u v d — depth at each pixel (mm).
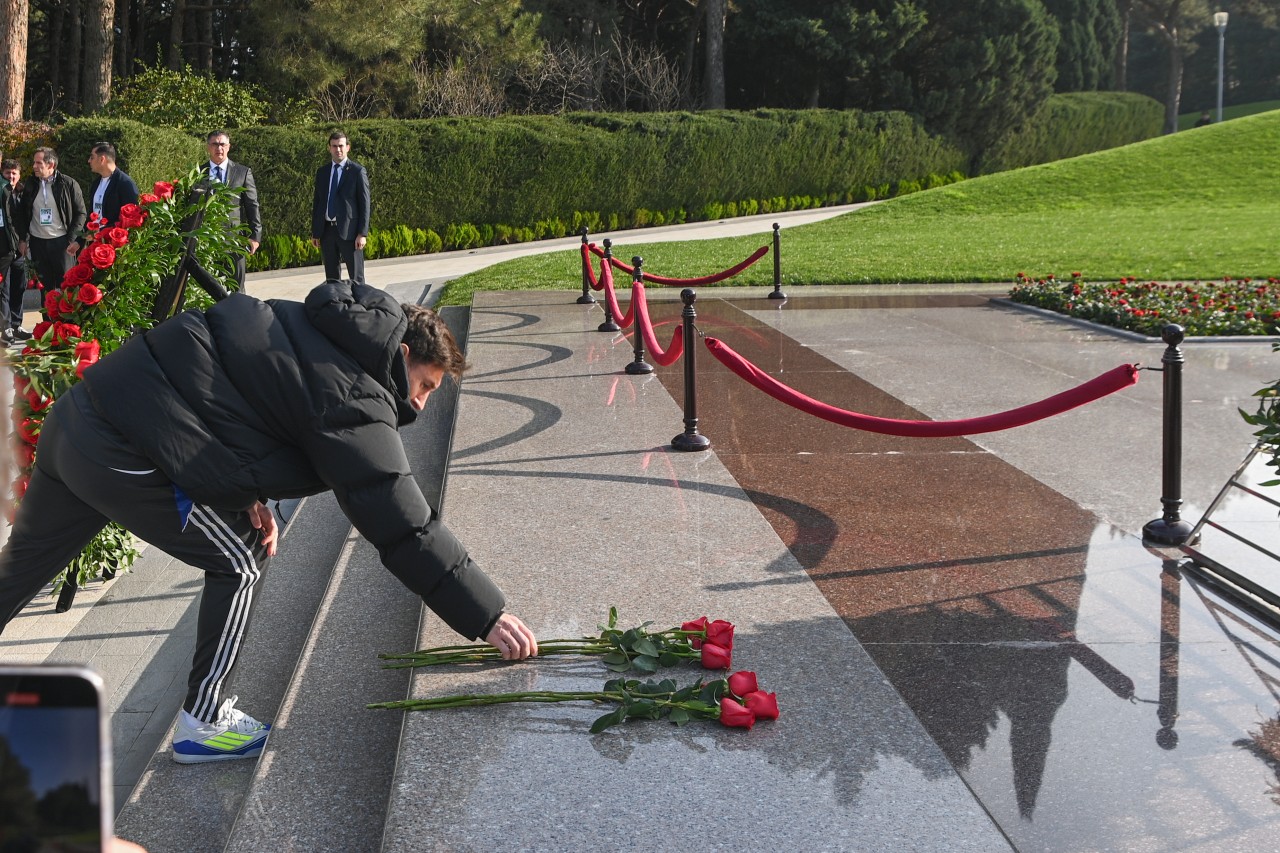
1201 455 6191
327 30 26328
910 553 4660
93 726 911
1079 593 4215
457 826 2643
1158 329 10156
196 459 2891
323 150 20250
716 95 36312
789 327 11094
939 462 6105
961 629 3898
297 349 2977
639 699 3162
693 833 2613
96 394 2912
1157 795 2850
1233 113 62688
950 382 8359
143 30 31828
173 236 5168
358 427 2988
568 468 5945
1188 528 4777
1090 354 9484
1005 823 2730
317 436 2945
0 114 19531
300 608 4770
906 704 3291
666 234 25234
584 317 11594
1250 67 64000
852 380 8453
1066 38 46688
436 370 3229
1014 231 20453
